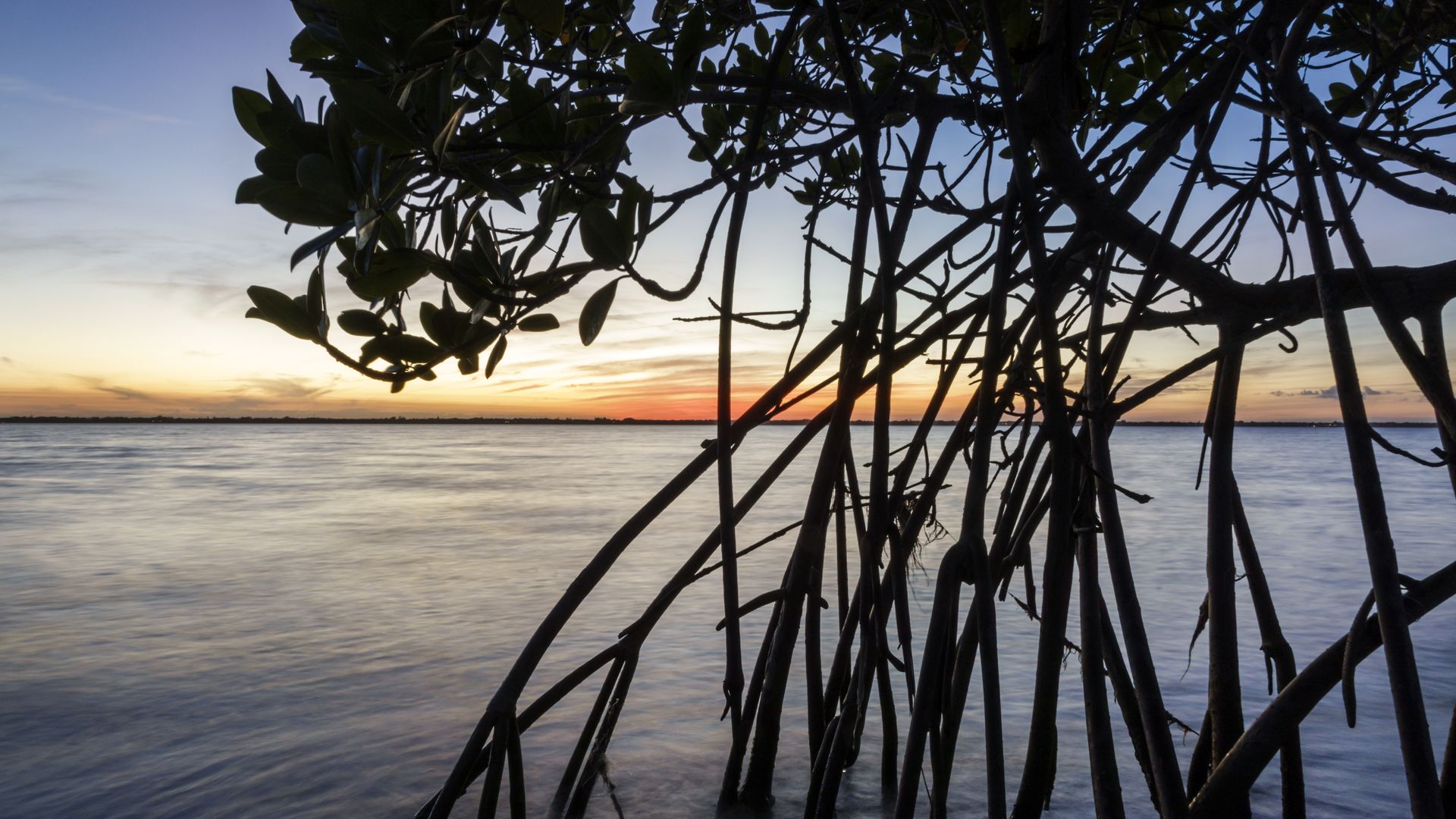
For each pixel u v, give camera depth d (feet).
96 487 81.00
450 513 56.24
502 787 13.19
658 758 14.11
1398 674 4.24
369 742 15.20
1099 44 8.21
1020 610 23.97
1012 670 18.45
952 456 7.75
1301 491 67.87
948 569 5.49
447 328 5.26
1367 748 13.92
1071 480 5.48
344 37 4.60
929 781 12.87
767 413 7.60
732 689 7.07
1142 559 34.14
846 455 9.41
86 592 29.27
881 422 6.48
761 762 11.10
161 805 12.84
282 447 230.27
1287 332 6.10
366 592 29.19
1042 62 5.76
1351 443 4.55
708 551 8.74
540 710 8.09
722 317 6.06
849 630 11.45
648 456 173.88
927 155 6.91
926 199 6.89
